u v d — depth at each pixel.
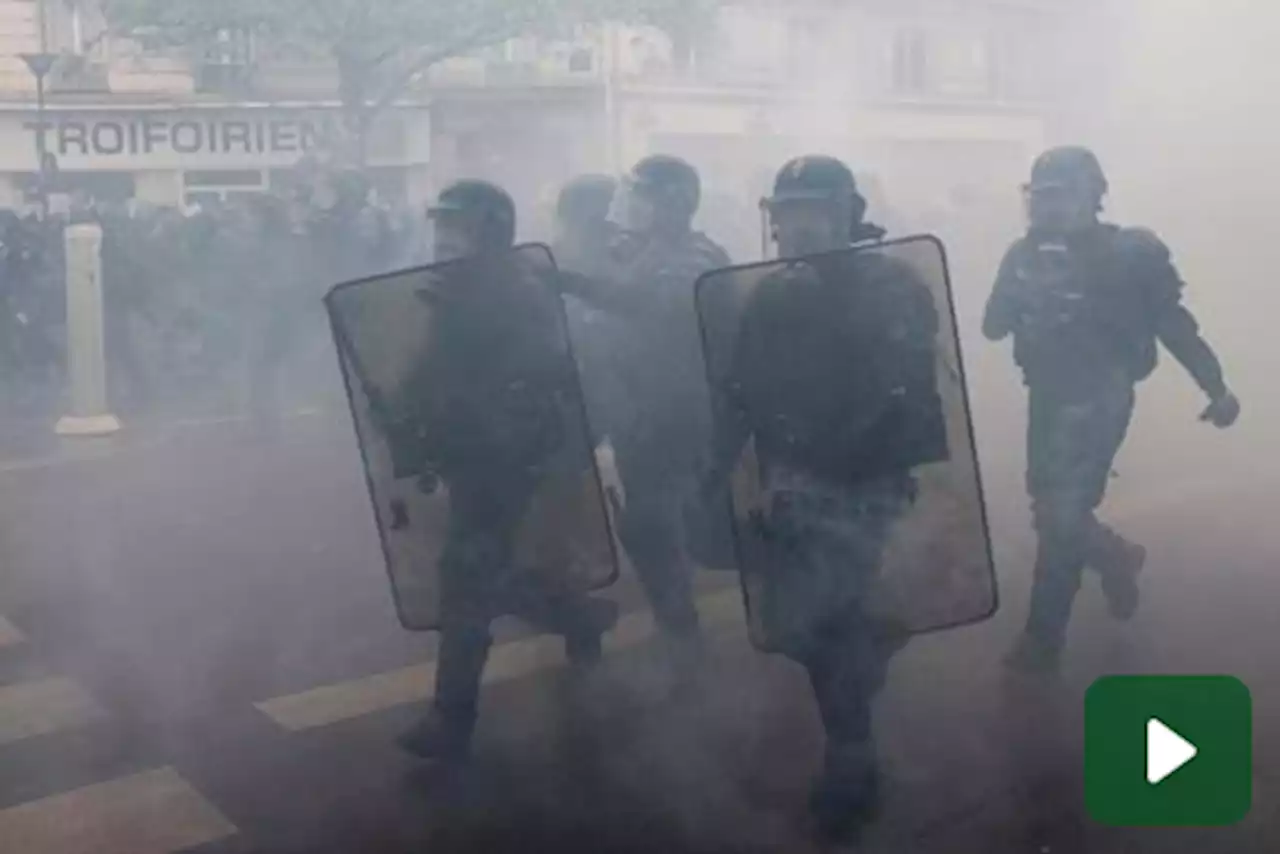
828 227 2.14
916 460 2.14
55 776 2.29
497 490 2.32
